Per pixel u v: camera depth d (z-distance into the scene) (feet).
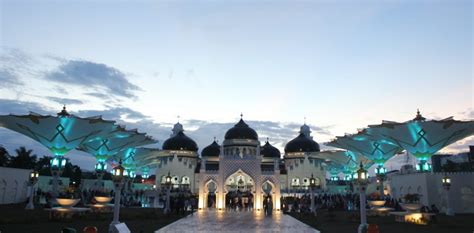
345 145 186.50
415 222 99.30
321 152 225.35
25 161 227.81
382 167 175.11
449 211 124.47
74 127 128.57
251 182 191.42
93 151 170.19
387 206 142.20
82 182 239.09
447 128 129.18
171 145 241.96
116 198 64.49
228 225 86.48
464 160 220.64
